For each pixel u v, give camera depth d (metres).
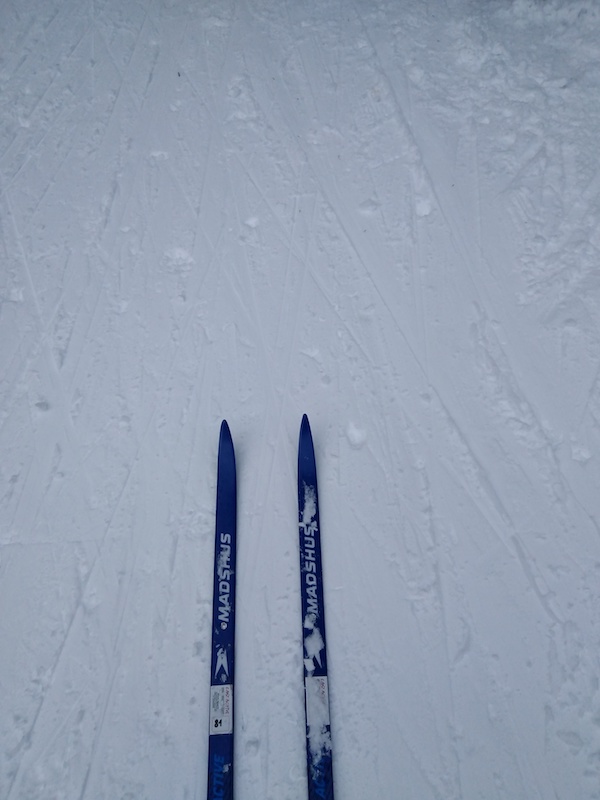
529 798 1.27
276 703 1.38
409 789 1.29
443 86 2.29
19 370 1.85
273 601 1.50
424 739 1.34
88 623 1.49
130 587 1.53
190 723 1.37
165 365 1.85
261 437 1.72
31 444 1.74
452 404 1.73
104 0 2.59
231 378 1.82
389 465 1.65
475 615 1.46
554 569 1.50
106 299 1.97
